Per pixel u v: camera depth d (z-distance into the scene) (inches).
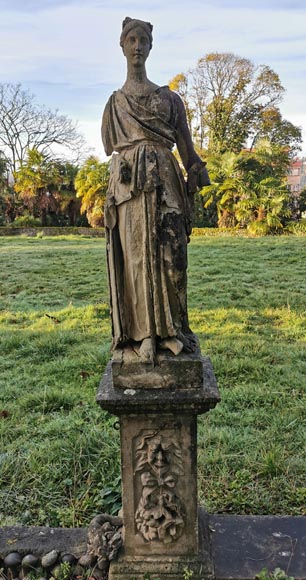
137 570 85.8
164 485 83.8
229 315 277.4
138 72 79.7
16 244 690.2
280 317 274.8
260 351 209.9
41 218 1025.5
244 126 978.7
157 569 85.7
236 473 120.3
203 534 93.9
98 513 109.0
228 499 112.7
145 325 82.4
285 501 111.6
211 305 305.4
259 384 175.0
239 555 90.6
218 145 942.4
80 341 234.8
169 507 84.3
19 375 192.9
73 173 1040.8
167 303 80.7
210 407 79.4
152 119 78.2
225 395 166.1
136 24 77.4
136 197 78.4
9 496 116.0
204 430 142.8
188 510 85.3
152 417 81.4
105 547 87.4
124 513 85.8
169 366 80.6
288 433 138.9
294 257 472.4
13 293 372.5
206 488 117.3
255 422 147.6
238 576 85.9
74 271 442.9
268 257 482.0
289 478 119.7
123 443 83.0
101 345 224.5
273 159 802.8
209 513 107.5
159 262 79.0
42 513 109.2
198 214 865.5
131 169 78.3
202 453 130.6
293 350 212.8
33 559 91.4
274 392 165.8
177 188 81.0
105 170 884.6
